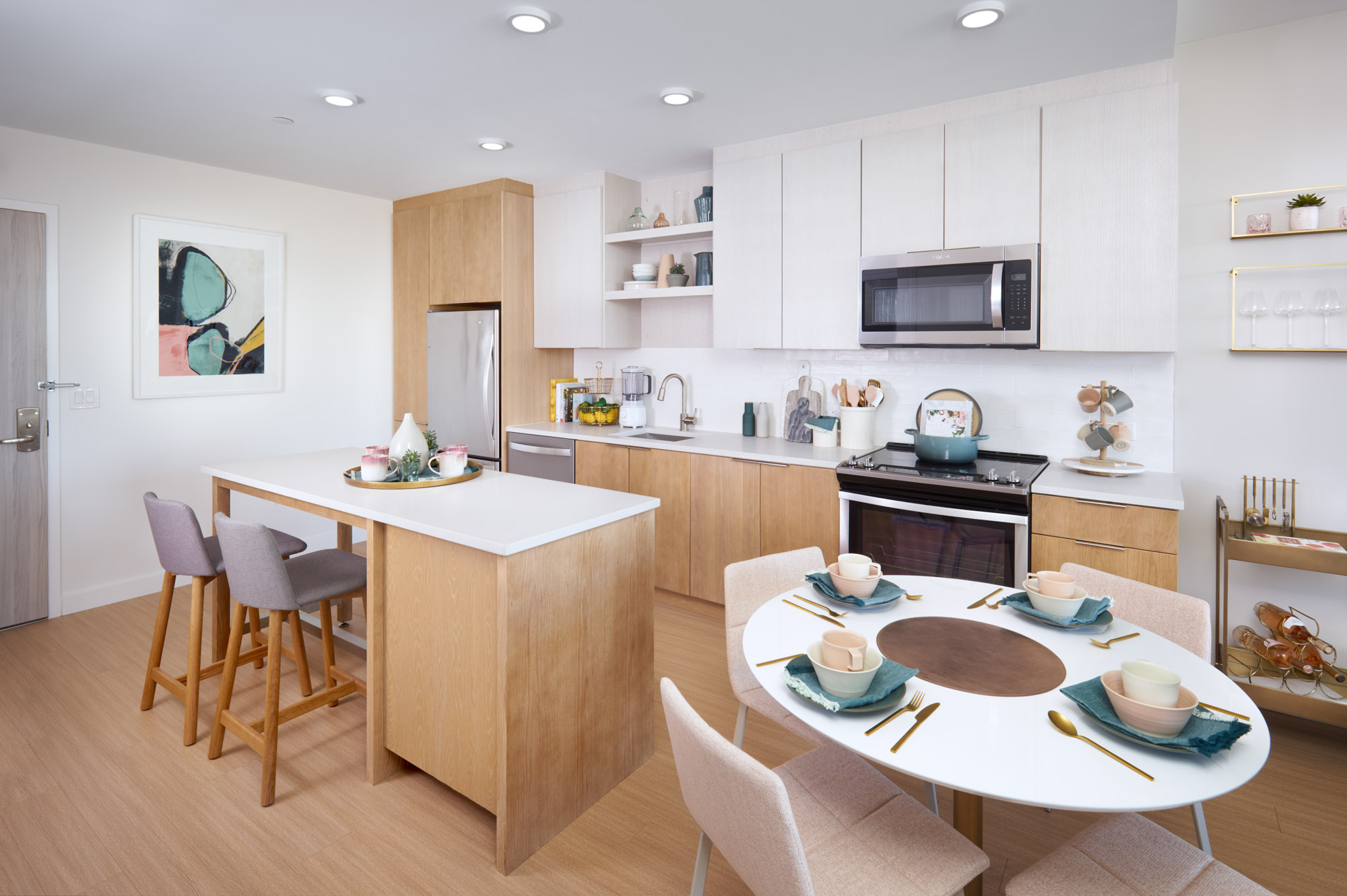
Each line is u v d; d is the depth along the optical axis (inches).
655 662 126.9
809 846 53.7
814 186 139.2
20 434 140.9
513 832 76.0
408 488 102.4
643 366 185.0
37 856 76.2
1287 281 109.4
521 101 124.3
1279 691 100.0
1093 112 112.0
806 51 104.3
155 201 157.8
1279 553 100.7
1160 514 99.8
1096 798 41.4
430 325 192.5
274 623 86.6
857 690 51.4
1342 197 105.7
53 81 115.2
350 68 110.1
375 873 75.0
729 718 107.3
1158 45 102.7
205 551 96.3
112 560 155.5
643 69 110.7
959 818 58.8
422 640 85.9
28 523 142.6
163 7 90.7
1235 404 114.3
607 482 163.3
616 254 177.3
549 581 79.2
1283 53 108.0
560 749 81.9
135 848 77.7
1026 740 47.5
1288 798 87.9
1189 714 46.0
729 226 150.6
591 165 166.4
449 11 91.9
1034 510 109.4
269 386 179.5
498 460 183.6
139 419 157.9
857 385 151.0
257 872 74.7
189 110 129.0
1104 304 112.7
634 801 88.4
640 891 73.4
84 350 148.8
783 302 144.2
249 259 173.8
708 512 147.3
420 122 135.3
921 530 119.2
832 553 131.0
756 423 165.8
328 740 100.7
